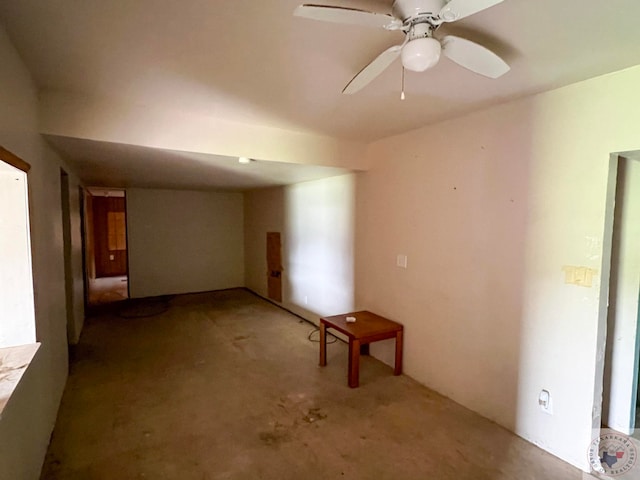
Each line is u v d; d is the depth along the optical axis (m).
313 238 4.91
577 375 2.13
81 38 1.63
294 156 3.35
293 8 1.38
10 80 1.64
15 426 1.49
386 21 1.29
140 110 2.63
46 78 2.12
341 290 4.34
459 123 2.80
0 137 1.49
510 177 2.45
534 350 2.34
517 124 2.40
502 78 2.04
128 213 6.39
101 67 1.95
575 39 1.60
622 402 2.52
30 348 1.85
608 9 1.36
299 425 2.53
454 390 2.89
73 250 4.15
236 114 2.80
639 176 2.42
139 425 2.50
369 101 2.46
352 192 4.08
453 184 2.86
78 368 3.48
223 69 1.97
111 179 5.04
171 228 6.77
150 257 6.62
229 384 3.16
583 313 2.10
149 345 4.14
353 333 3.14
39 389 1.98
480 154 2.64
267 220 6.36
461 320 2.82
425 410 2.75
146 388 3.07
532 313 2.35
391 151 3.48
